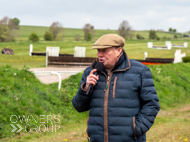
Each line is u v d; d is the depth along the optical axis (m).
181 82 22.34
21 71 12.81
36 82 12.83
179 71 24.80
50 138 8.38
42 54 36.62
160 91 18.88
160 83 20.27
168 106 17.14
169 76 22.27
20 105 9.80
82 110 3.67
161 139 8.75
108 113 3.35
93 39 134.00
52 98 11.73
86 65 24.28
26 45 73.44
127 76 3.43
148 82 3.42
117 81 3.42
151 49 69.12
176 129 10.38
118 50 3.46
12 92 10.34
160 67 23.62
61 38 117.88
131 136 3.30
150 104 3.37
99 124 3.37
